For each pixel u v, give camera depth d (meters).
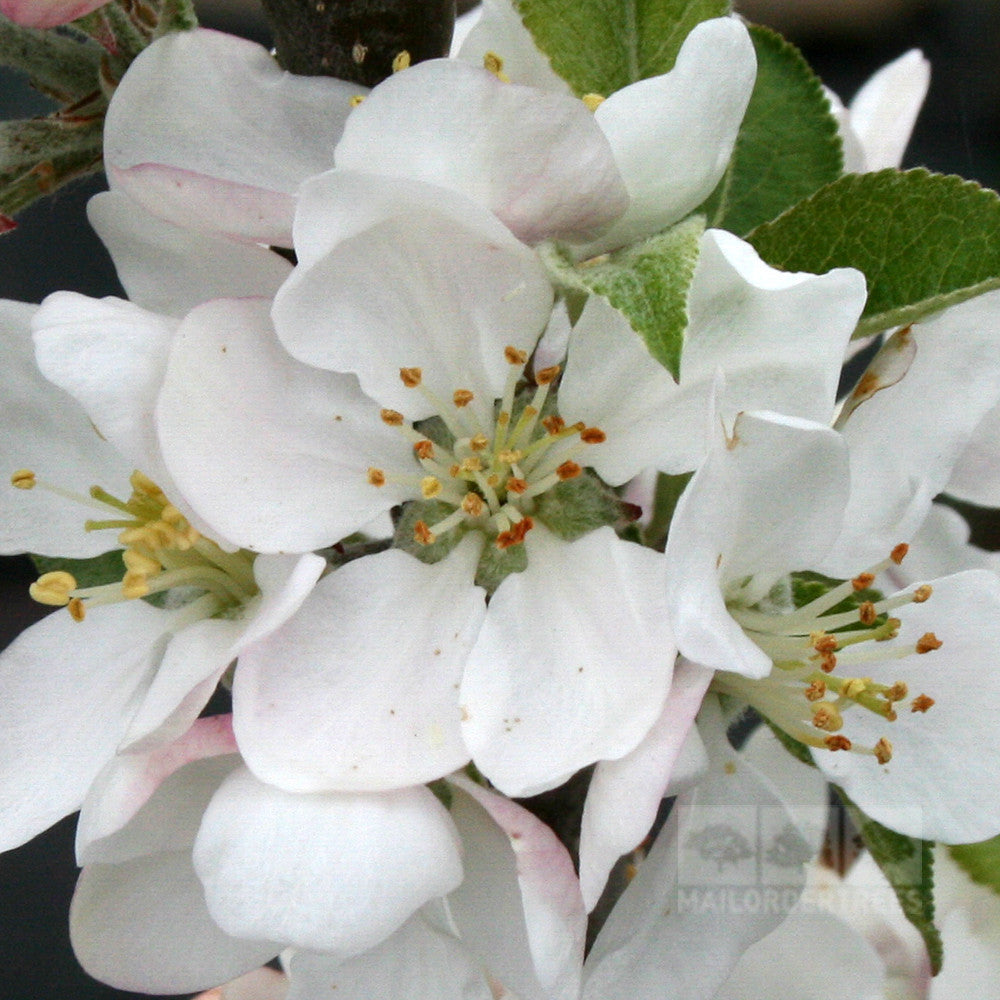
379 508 0.19
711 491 0.17
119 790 0.18
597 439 0.19
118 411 0.18
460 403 0.19
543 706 0.19
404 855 0.18
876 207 0.19
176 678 0.18
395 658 0.19
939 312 0.19
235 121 0.20
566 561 0.19
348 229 0.18
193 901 0.20
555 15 0.20
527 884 0.18
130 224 0.20
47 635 0.20
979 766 0.20
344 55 0.20
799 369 0.18
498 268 0.19
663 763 0.17
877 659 0.20
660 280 0.18
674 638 0.17
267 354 0.19
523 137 0.18
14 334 0.20
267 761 0.18
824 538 0.18
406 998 0.20
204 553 0.20
